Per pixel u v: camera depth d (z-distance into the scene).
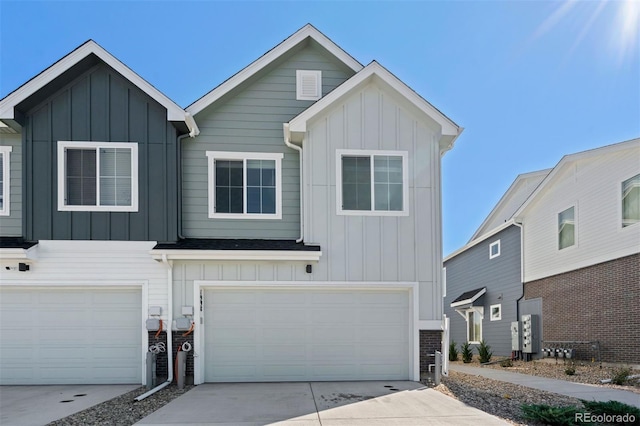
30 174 9.58
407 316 9.91
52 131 9.70
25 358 9.48
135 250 9.64
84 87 9.84
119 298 9.68
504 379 10.63
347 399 7.73
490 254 19.56
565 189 14.38
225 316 9.68
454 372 12.48
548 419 6.23
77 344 9.55
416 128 10.22
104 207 9.66
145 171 9.83
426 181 10.10
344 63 10.77
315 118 10.00
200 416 6.64
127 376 9.52
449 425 6.14
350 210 9.92
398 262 9.87
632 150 11.66
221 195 10.33
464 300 20.72
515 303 17.28
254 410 6.98
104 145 9.77
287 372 9.65
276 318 9.73
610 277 12.20
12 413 7.02
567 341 13.97
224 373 9.57
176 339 9.47
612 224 12.22
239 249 9.38
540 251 15.70
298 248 9.53
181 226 10.05
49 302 9.60
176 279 9.56
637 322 11.21
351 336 9.79
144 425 6.20
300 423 6.24
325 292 9.85
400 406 7.21
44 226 9.53
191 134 10.08
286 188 10.43
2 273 9.40
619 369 11.02
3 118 9.21
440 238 9.98
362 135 10.11
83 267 9.53
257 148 10.49
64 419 6.65
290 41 10.56
